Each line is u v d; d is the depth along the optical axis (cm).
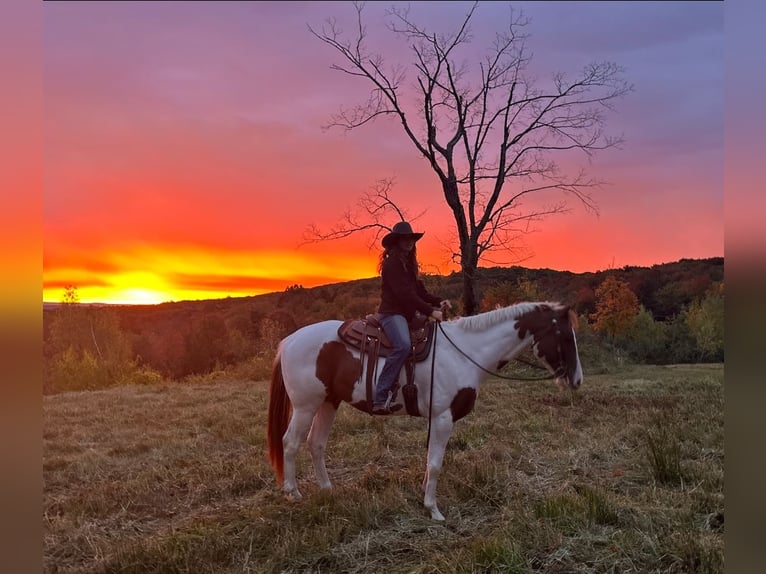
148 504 489
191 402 1077
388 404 450
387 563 369
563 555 355
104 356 2516
